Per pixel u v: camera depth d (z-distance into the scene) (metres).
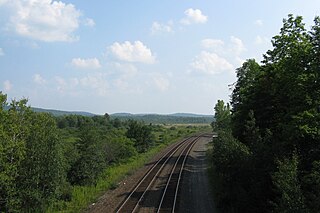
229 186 22.58
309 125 19.38
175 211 24.34
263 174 18.17
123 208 25.23
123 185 33.97
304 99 20.98
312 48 21.02
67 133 81.81
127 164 48.44
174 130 149.00
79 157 35.84
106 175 38.88
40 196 24.80
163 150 66.75
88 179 35.00
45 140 25.89
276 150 18.41
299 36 23.20
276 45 25.11
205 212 24.12
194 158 53.62
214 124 82.00
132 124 71.62
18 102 26.20
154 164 47.59
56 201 27.83
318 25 20.66
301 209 13.07
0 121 24.58
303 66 21.78
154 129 141.38
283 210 13.48
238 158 21.23
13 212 23.81
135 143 68.00
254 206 18.42
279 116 25.47
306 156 19.25
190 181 35.25
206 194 29.36
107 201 27.67
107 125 126.12
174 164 46.53
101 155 37.91
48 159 25.53
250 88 33.44
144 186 32.94
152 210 24.69
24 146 24.80
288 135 20.06
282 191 14.12
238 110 35.78
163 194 29.12
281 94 25.27
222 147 28.25
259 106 30.14
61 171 27.08
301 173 17.58
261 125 29.12
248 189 19.34
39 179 25.23
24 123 26.28
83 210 25.50
